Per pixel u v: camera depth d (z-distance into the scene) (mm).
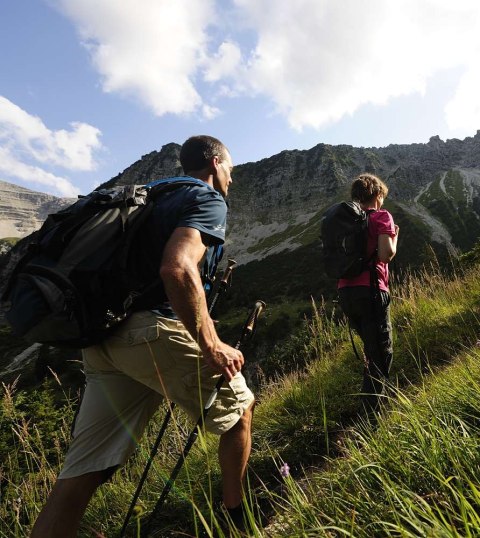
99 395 2223
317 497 2020
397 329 6059
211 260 2256
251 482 3275
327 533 1569
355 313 3793
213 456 3488
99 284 1919
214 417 2164
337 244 3746
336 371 4887
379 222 3732
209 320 1916
